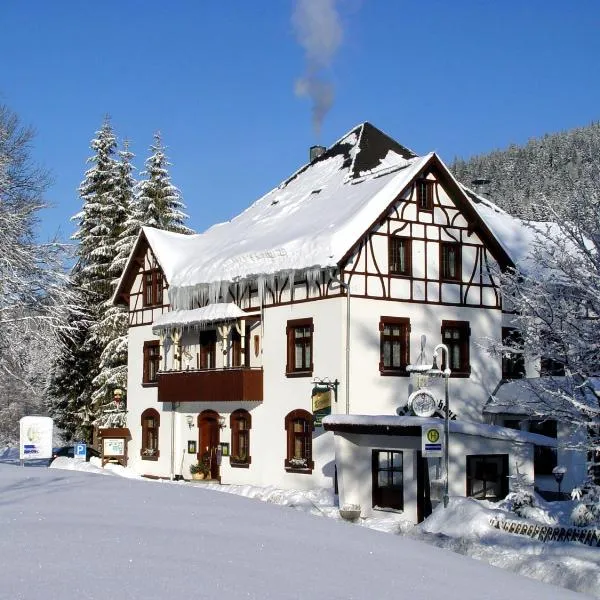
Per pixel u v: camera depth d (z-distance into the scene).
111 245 43.41
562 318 18.41
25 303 29.52
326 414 25.84
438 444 18.92
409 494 20.45
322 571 9.04
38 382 45.25
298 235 28.22
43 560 8.30
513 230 33.09
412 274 27.53
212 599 7.34
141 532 10.20
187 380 31.20
